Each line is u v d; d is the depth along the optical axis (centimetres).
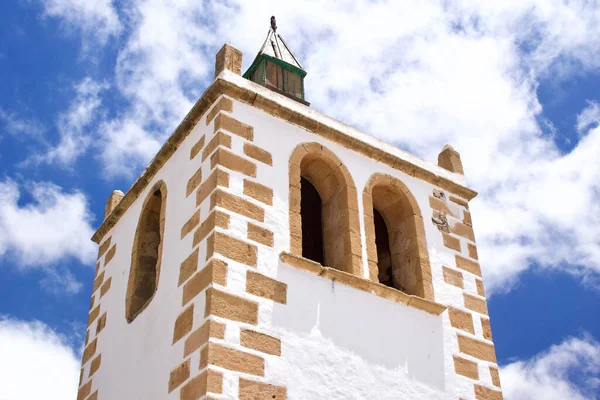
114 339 1659
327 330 1450
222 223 1443
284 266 1468
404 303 1591
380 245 1777
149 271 1717
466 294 1716
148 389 1430
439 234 1772
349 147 1745
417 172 1827
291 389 1349
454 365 1588
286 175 1590
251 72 1992
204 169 1553
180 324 1408
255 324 1373
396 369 1499
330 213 1689
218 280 1377
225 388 1280
